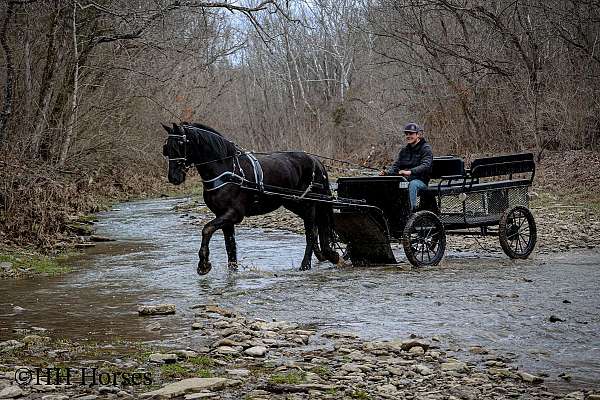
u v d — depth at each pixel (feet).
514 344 25.27
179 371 22.27
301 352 24.63
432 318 29.09
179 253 50.16
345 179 43.24
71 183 76.33
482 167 41.63
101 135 91.45
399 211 41.68
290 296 34.17
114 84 90.84
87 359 23.93
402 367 22.66
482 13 102.78
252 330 27.40
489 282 35.91
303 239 56.95
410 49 111.04
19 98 73.67
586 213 60.85
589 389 20.53
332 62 174.09
